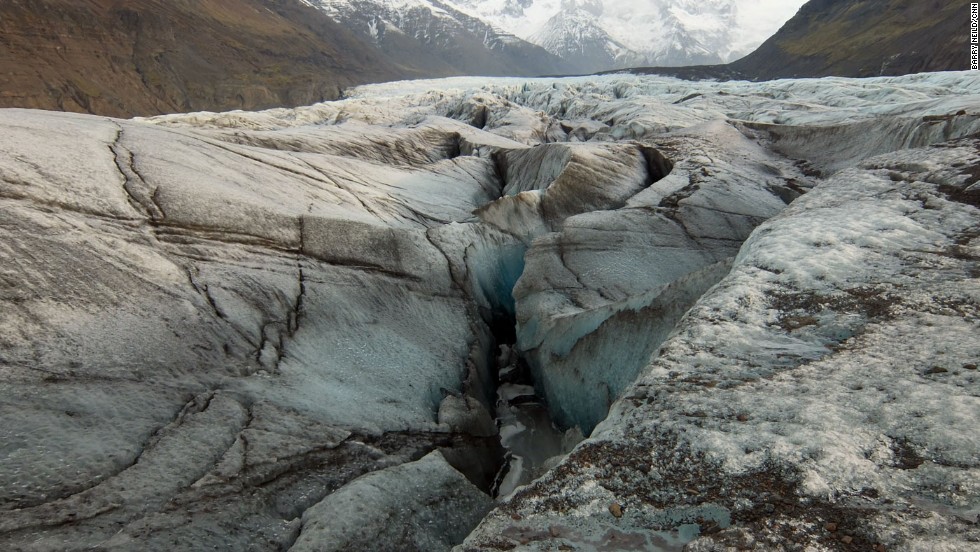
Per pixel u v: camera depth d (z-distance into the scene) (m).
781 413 4.52
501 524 4.04
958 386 4.46
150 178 9.82
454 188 19.17
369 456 6.89
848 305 6.19
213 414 6.54
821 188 10.90
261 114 37.72
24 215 7.67
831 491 3.66
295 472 6.19
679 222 14.12
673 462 4.26
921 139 15.74
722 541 3.44
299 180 13.64
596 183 17.22
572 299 11.88
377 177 17.00
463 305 12.05
